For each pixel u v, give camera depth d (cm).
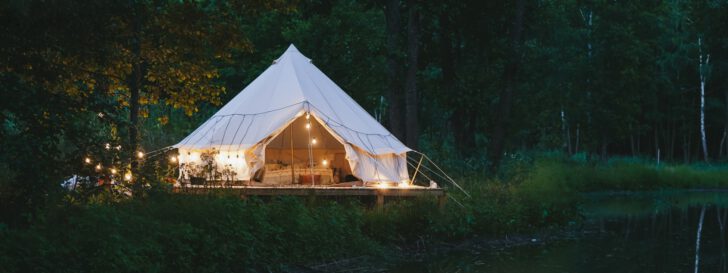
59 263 811
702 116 5122
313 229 1211
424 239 1441
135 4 1135
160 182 1166
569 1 4231
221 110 1805
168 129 2272
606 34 4156
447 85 2728
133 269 859
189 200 1120
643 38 4353
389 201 1575
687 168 3819
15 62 1020
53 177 948
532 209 1789
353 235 1283
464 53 2886
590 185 3384
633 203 2675
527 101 3659
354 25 2972
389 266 1217
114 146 1070
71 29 1023
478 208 1620
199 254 1008
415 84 2225
